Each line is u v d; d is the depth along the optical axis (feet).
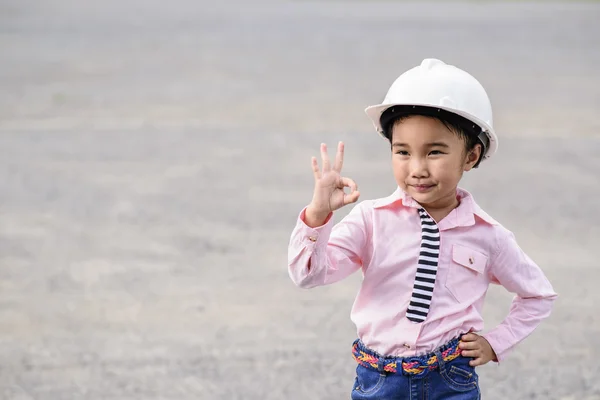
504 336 13.29
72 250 27.89
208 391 18.81
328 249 13.05
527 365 20.11
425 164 12.60
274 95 55.01
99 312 23.07
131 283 25.07
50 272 25.94
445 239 13.05
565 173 37.04
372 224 13.17
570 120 47.34
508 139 43.16
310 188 34.91
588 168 37.83
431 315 12.85
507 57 71.31
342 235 13.14
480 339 13.09
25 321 22.49
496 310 22.94
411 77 12.80
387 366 12.89
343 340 21.40
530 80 59.88
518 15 111.75
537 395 18.71
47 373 19.66
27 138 44.06
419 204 13.09
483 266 13.12
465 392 13.00
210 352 20.74
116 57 73.20
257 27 98.99
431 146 12.53
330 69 65.82
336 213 30.73
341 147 12.55
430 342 12.78
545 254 27.17
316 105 51.67
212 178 36.50
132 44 82.23
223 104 52.42
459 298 12.99
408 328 12.84
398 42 82.38
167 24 102.01
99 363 20.17
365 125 46.34
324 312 23.15
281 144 42.39
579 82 59.31
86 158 40.06
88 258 27.14
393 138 12.87
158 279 25.41
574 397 18.67
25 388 18.93
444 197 13.08
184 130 45.73
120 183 35.91
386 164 38.06
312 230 12.45
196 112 50.21
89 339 21.47
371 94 55.06
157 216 31.42
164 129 45.98
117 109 51.19
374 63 68.69
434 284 12.89
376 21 105.60
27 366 20.01
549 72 63.52
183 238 28.99
